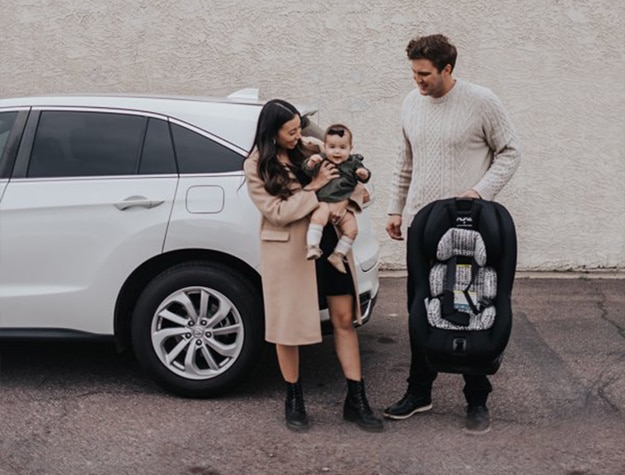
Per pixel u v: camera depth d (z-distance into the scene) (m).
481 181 4.78
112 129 5.48
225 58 8.09
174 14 8.05
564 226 8.16
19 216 5.35
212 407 5.29
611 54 7.93
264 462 4.58
